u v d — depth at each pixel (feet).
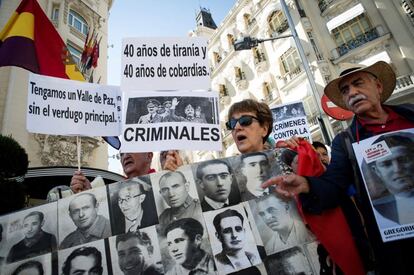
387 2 43.11
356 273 4.94
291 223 5.60
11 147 8.93
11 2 29.35
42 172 16.46
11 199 7.85
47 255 5.22
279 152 6.38
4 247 5.27
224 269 5.15
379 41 42.47
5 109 25.44
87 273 5.08
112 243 5.31
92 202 5.66
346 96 5.60
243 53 65.98
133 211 5.58
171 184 5.86
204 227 5.49
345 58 45.70
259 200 5.82
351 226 5.31
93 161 32.27
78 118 7.70
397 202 4.66
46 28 11.12
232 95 68.74
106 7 45.98
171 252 5.25
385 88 5.93
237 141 7.13
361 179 5.13
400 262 4.49
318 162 6.18
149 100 7.09
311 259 5.28
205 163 6.11
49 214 5.55
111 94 8.37
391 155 4.92
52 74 10.69
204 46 7.95
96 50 36.83
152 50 7.70
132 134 6.72
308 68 30.73
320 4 50.29
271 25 58.65
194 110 7.11
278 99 55.26
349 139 5.56
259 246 5.38
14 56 10.10
